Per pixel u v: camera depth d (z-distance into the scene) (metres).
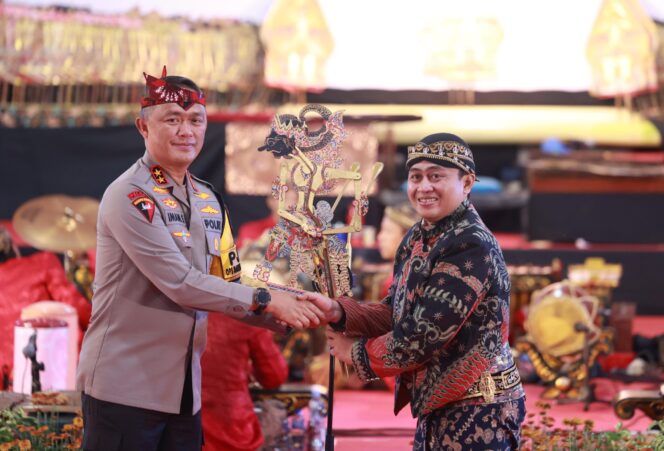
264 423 7.50
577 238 14.08
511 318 10.85
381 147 15.17
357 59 16.02
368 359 4.96
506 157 16.62
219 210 5.39
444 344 4.77
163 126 5.10
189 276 5.01
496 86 16.14
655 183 13.95
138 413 5.03
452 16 14.80
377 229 13.97
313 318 5.09
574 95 16.12
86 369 5.10
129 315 5.09
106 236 5.11
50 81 14.95
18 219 9.83
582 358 9.56
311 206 5.28
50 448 6.39
